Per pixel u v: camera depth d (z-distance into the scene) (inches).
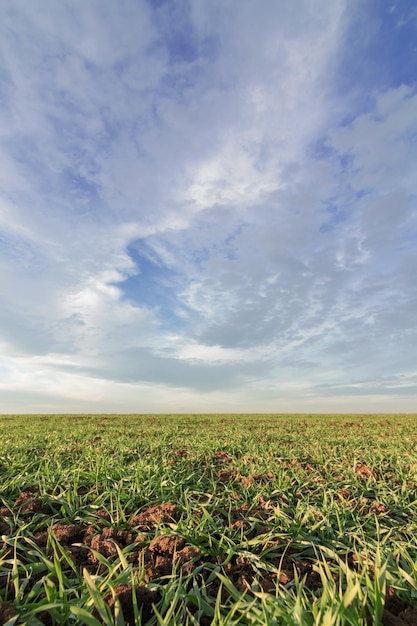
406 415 1093.8
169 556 130.0
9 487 203.8
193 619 89.3
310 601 103.1
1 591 105.3
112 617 92.9
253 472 244.1
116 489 202.2
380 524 161.9
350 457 316.5
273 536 145.8
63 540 140.9
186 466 266.2
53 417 923.4
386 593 104.3
